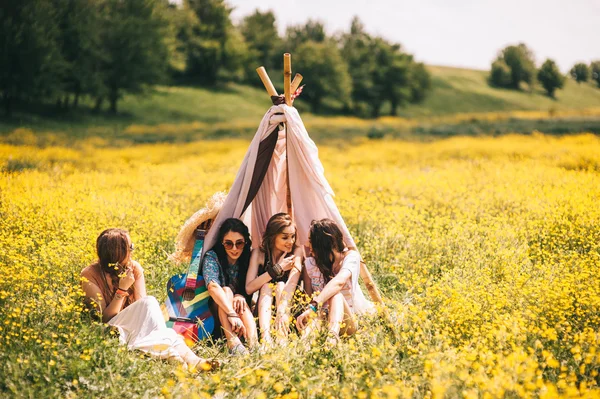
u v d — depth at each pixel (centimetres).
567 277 573
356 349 444
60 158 1994
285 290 537
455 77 12388
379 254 749
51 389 397
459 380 373
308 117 7344
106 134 3712
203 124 4819
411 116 10212
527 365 371
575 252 674
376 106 10200
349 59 10850
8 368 412
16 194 1027
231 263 562
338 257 557
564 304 491
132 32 6141
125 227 821
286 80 609
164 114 6575
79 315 491
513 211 946
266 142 605
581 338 418
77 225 802
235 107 7569
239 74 9225
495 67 12700
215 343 507
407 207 986
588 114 5225
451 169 1597
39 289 538
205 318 532
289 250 561
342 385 393
